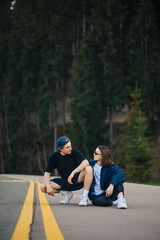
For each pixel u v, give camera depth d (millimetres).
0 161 56281
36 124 55875
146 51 46812
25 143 51875
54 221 3854
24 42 57250
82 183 5508
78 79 46750
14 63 57812
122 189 5121
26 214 4359
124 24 51688
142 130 31156
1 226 3564
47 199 6441
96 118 43312
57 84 54094
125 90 44406
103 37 47875
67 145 5320
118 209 4898
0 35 63531
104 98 44500
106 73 43781
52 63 54375
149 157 29672
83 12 59656
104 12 48031
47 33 55719
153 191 8273
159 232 3256
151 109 42531
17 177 18094
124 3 55156
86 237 3025
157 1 54094
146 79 44594
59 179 5598
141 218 4074
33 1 59844
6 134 57469
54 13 59188
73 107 45094
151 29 46969
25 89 54625
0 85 60750
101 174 5254
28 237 2998
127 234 3160
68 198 5633
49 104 51281
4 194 7602
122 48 47094
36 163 52750
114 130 45625
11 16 71125
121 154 31203
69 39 57156
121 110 46000
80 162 5348
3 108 59188
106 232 3252
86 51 47219
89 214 4391
